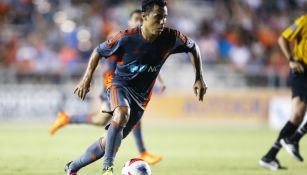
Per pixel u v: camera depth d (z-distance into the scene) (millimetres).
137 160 23516
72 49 79625
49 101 72375
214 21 86312
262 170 31453
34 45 79625
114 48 22828
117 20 84375
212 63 80750
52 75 72562
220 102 73875
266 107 73812
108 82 24812
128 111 22734
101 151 23500
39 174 28938
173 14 86938
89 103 71250
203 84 24047
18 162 34406
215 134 59594
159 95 74000
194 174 29594
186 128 67062
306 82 30906
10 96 71875
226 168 32375
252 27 86250
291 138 31156
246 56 82750
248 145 48250
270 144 49344
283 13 89875
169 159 37406
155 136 56719
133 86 23375
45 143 48062
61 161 35156
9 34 81125
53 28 82688
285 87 74312
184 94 74062
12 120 71938
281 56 82312
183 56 79188
